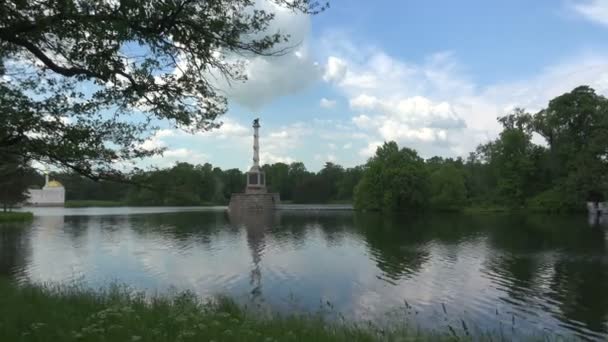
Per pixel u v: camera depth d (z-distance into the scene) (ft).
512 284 75.97
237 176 556.51
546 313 59.82
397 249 118.52
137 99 28.07
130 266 96.22
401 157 309.42
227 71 28.50
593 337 50.83
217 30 25.44
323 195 548.72
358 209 326.03
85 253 115.34
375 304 64.49
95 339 23.12
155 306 36.22
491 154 304.09
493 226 181.16
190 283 79.36
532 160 281.13
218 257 108.37
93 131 29.01
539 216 233.76
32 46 25.39
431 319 57.26
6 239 147.54
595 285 74.74
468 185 340.80
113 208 438.81
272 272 88.53
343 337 30.71
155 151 31.40
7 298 33.96
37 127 27.35
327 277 83.20
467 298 67.36
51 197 476.95
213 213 329.93
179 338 23.93
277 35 27.20
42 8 24.48
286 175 590.96
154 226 203.10
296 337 29.01
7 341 22.03
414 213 287.48
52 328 24.53
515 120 296.71
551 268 89.25
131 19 23.20
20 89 28.73
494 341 46.85
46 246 129.39
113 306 32.30
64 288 53.26
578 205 251.19
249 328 29.19
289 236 156.46
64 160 28.32
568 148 260.83
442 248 118.83
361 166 542.57
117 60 25.94
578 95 264.52
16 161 29.01
